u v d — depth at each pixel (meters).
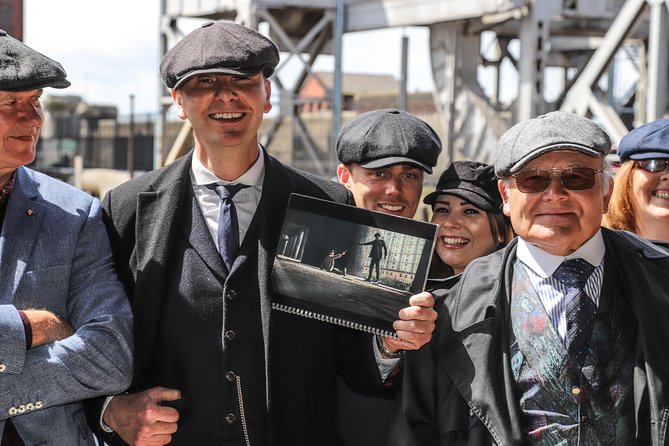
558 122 2.81
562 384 2.75
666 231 3.79
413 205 3.83
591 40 22.73
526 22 16.73
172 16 20.53
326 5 19.48
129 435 3.02
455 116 19.47
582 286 2.85
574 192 2.78
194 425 3.03
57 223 2.96
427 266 2.92
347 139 3.79
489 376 2.81
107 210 3.24
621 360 2.78
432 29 19.86
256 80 3.09
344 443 3.40
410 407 2.96
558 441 2.72
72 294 2.96
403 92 16.59
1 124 2.78
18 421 2.81
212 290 3.08
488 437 2.81
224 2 19.48
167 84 3.16
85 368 2.79
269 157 3.30
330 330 3.21
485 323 2.89
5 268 2.84
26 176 3.01
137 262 3.13
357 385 3.24
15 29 19.06
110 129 24.84
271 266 3.10
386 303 2.95
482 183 3.77
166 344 3.07
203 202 3.20
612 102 24.81
